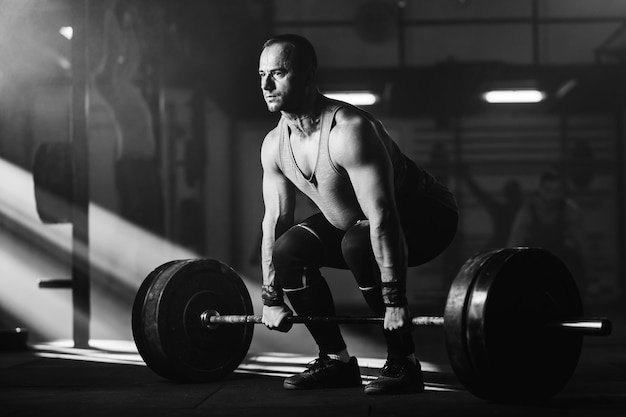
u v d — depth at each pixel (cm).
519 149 1295
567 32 1266
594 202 1291
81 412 268
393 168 314
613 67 1065
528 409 263
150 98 757
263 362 449
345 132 300
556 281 274
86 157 557
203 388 330
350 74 1075
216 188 1276
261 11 1040
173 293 341
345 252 308
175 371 340
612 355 470
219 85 1049
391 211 295
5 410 273
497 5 1270
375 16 1256
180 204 1218
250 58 999
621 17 1253
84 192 557
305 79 305
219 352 353
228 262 1272
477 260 268
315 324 328
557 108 1243
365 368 423
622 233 1272
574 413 254
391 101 1171
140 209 740
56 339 648
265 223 338
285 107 305
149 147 732
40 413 267
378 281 309
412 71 1074
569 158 1290
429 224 328
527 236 1142
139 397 304
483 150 1295
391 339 310
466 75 1056
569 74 1069
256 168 1279
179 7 866
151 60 761
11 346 541
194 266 347
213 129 1275
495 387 263
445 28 1274
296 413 261
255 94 1087
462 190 1296
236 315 347
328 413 260
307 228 327
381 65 1270
